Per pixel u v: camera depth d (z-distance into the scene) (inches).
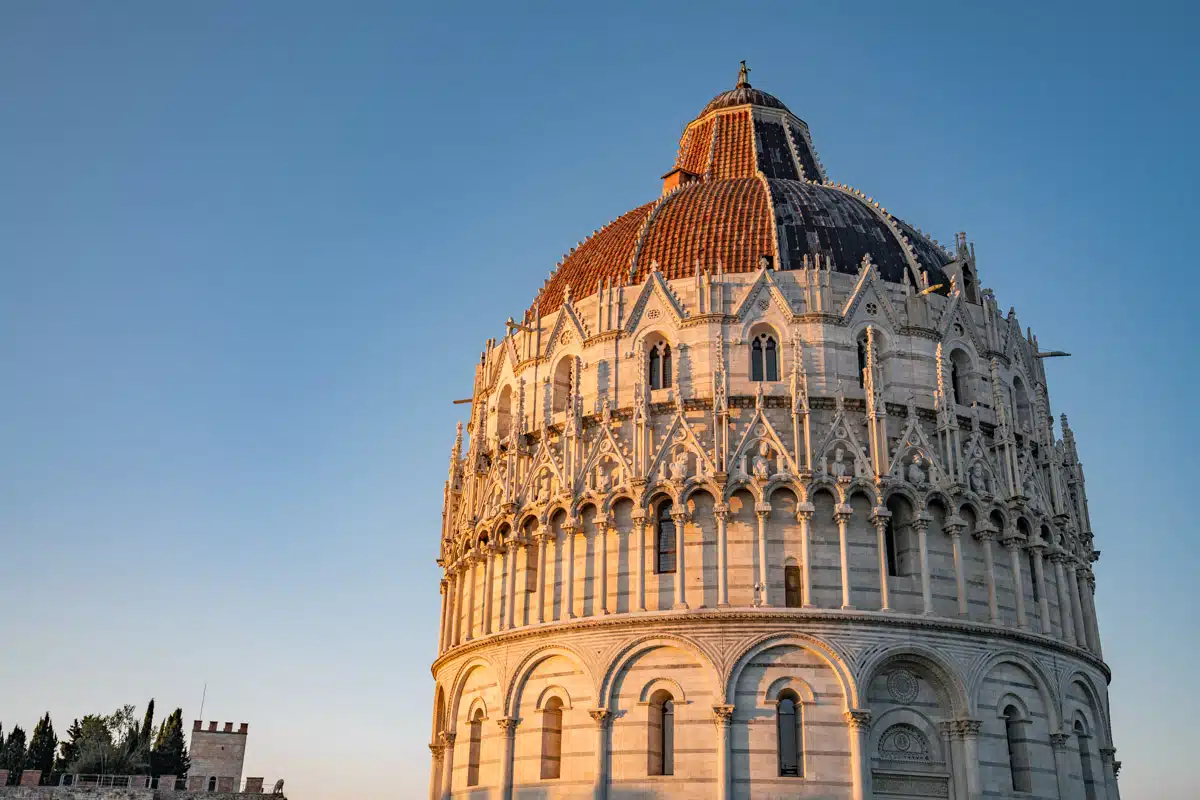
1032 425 2748.5
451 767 2615.7
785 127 3353.8
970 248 2827.3
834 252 2696.9
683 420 2439.7
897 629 2255.2
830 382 2477.9
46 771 5556.1
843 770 2161.7
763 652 2236.7
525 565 2539.4
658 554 2381.9
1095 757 2490.2
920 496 2362.2
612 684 2306.8
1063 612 2511.1
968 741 2222.0
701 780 2180.1
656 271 2628.0
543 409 2669.8
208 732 4699.8
